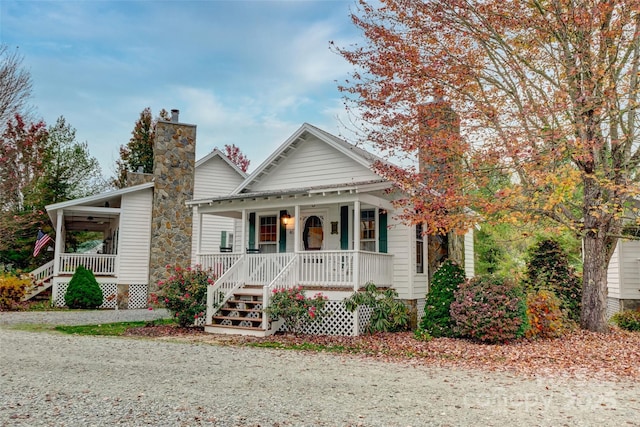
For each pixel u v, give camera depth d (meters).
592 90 10.37
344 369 7.82
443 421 5.02
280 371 7.54
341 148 14.87
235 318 12.33
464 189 11.66
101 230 26.97
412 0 11.23
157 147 20.25
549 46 11.20
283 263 13.28
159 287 13.15
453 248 15.81
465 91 11.72
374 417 5.11
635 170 11.68
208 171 22.55
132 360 8.20
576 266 22.06
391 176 11.98
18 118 23.02
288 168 16.42
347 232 14.84
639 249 15.33
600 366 8.24
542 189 10.79
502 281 11.24
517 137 10.84
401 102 11.95
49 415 5.04
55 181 27.23
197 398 5.75
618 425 4.99
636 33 10.26
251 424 4.80
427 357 9.12
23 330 12.02
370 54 11.80
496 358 8.96
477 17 11.12
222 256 14.38
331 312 12.23
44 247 25.23
